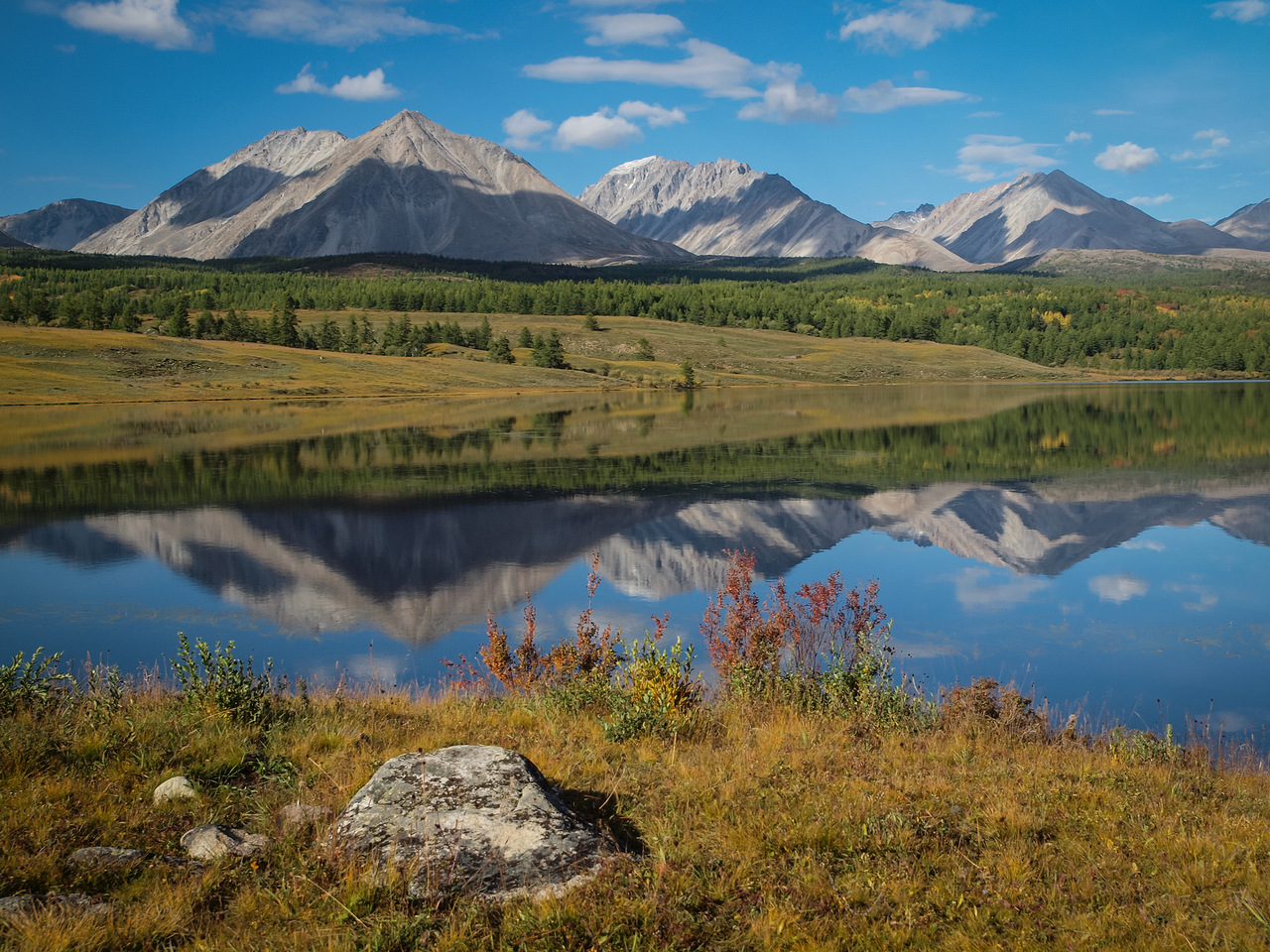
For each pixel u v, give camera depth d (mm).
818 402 121688
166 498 41156
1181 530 34062
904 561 28766
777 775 8289
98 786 7414
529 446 64750
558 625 21750
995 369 194875
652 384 158125
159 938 5195
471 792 6691
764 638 13289
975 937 5332
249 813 7047
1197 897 5855
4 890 5547
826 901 5703
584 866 6035
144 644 20172
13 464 52750
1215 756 11453
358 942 5133
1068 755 9891
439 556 29734
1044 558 29219
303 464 53625
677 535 33250
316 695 12734
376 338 189125
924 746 9977
